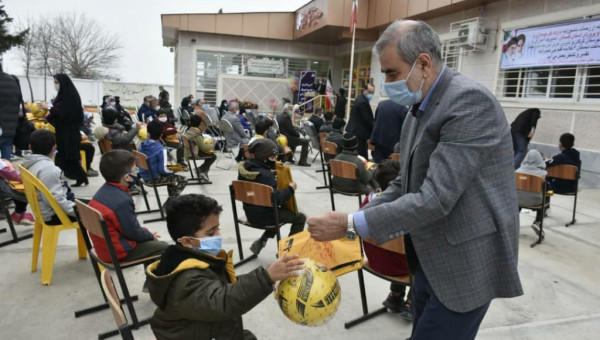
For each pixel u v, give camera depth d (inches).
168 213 60.2
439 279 55.0
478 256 53.1
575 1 274.8
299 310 57.7
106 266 96.7
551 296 119.5
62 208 113.5
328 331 99.1
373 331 99.6
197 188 237.0
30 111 271.1
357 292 119.3
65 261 131.5
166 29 604.7
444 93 54.6
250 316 104.3
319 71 663.8
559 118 291.0
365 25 490.3
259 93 643.5
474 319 56.1
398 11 430.9
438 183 50.1
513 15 323.0
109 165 97.0
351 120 265.9
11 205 181.8
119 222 95.7
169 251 59.2
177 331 58.4
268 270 53.0
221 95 629.0
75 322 98.2
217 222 62.2
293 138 321.4
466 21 350.0
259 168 132.4
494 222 53.1
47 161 115.6
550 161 202.1
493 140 50.5
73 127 211.6
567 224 187.5
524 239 168.6
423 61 55.2
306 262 61.0
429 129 54.2
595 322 105.9
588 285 127.6
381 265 95.7
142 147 185.3
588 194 254.1
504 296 55.2
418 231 55.7
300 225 138.9
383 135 214.5
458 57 379.9
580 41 270.5
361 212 54.4
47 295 109.9
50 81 776.3
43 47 1210.6
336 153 248.1
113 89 855.7
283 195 128.7
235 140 323.0
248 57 631.2
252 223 133.0
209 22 592.4
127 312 103.2
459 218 52.6
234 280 65.1
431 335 57.2
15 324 96.1
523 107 315.9
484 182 52.0
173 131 290.8
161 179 184.7
